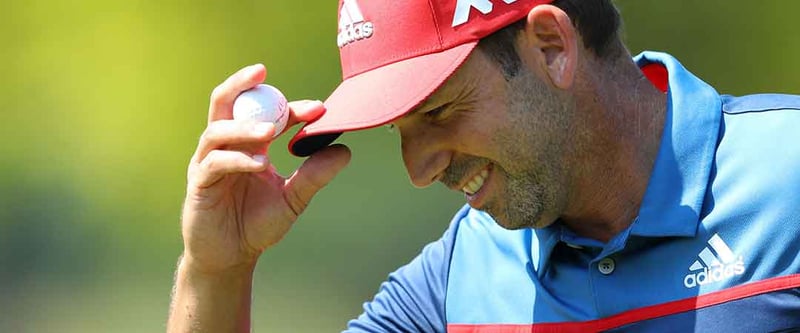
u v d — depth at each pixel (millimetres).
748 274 9844
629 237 10117
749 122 10328
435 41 9750
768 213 9875
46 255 44531
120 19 49688
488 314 10922
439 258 11422
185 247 10734
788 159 10016
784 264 9812
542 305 10641
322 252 39469
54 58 49438
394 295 11602
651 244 10148
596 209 10367
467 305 11062
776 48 40375
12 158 47531
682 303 9961
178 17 49312
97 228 45656
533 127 9883
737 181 10047
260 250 10719
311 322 35969
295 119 10141
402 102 9539
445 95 9703
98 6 49719
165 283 42469
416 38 9781
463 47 9680
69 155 47844
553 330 10531
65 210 46250
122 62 49375
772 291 9766
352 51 10125
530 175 9977
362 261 39312
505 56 9812
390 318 11523
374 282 38719
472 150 9852
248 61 48938
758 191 9953
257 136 9867
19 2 50406
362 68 10039
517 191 10023
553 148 9992
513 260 10914
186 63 49125
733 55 40719
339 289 38219
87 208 46281
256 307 36969
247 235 10602
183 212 10656
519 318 10750
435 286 11305
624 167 10297
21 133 48219
